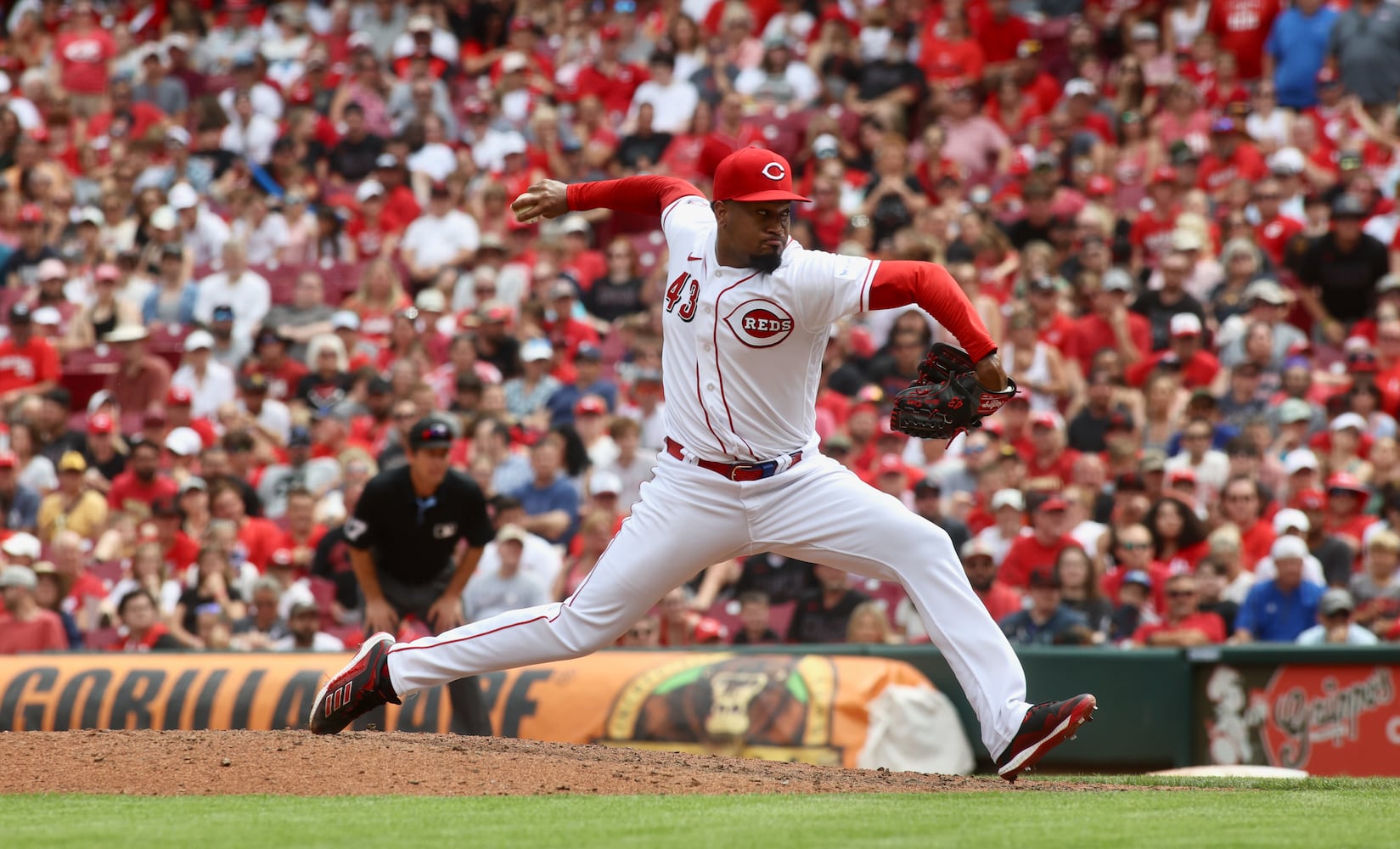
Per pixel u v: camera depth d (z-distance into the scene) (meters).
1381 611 30.55
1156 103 52.09
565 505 37.41
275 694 26.48
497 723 26.64
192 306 50.88
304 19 68.06
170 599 35.53
